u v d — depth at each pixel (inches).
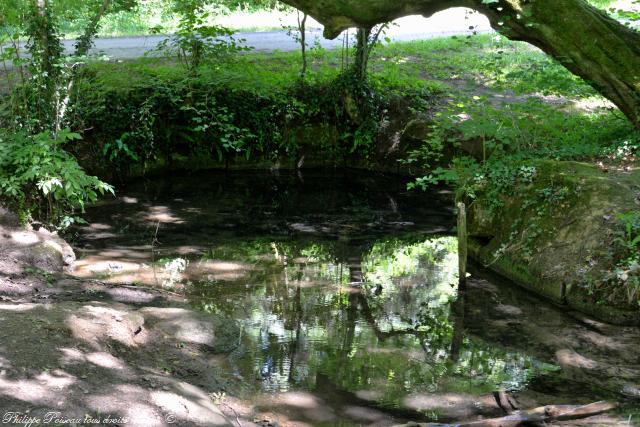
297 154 546.0
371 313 293.9
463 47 727.1
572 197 323.6
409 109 527.2
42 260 307.9
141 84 494.9
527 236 332.5
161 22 858.1
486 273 343.9
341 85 534.0
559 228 320.5
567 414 205.8
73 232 382.6
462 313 295.4
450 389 229.8
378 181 516.7
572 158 373.1
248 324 276.2
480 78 604.7
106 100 470.9
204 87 512.7
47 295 278.8
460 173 380.5
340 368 242.7
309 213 440.8
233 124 526.3
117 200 452.8
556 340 267.3
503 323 285.0
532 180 347.9
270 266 346.6
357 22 392.8
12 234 316.8
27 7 350.9
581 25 377.1
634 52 378.3
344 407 215.9
